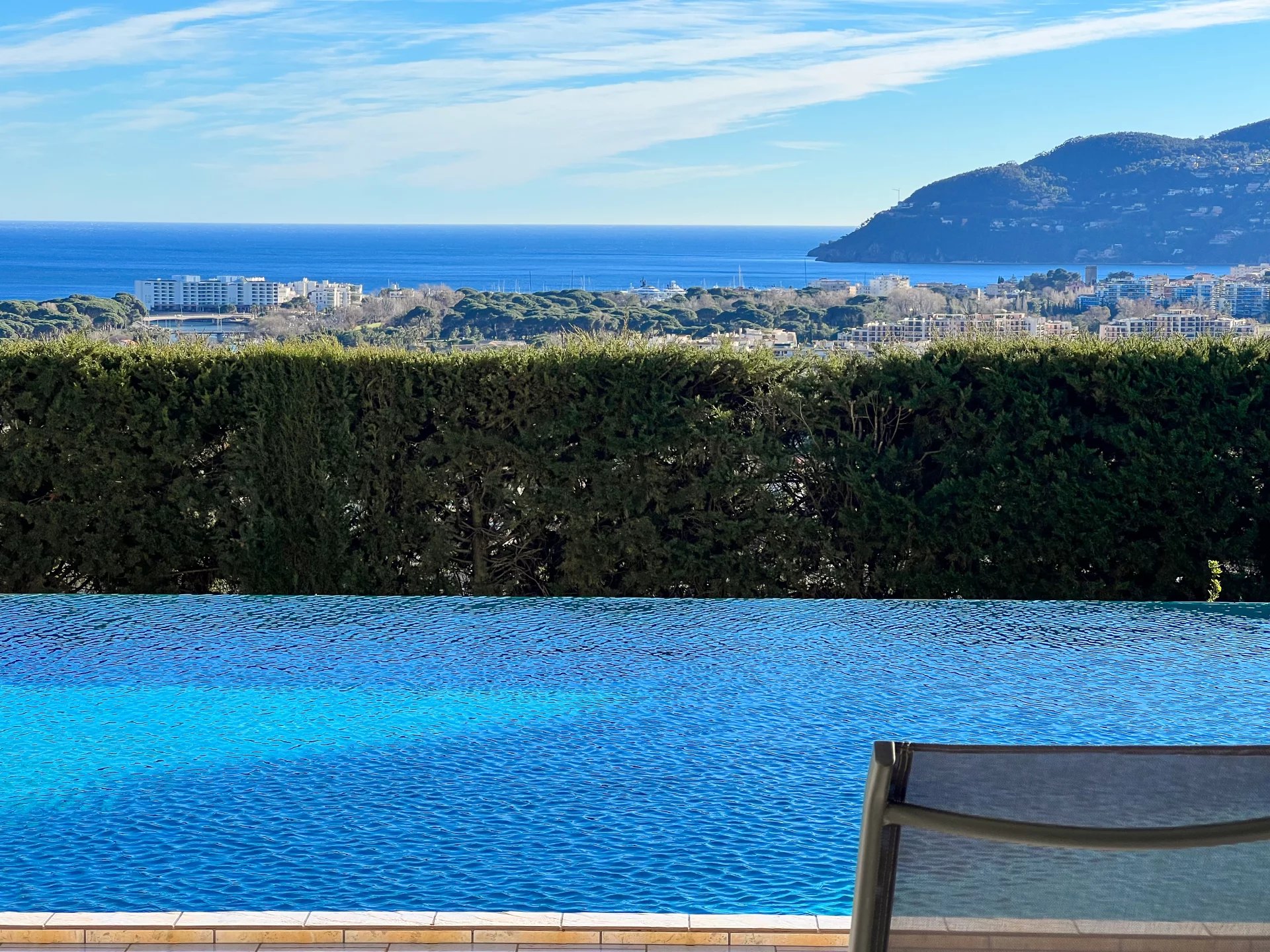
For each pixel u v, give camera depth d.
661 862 3.69
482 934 3.09
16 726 4.98
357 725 5.02
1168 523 7.44
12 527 7.78
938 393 7.52
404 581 7.81
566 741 4.83
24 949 3.06
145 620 6.91
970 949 1.68
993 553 7.59
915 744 1.61
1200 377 7.34
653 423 7.61
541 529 7.78
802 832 3.93
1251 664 5.99
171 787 4.29
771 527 7.65
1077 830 1.60
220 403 7.68
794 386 7.66
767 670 5.90
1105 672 5.86
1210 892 1.65
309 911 3.23
